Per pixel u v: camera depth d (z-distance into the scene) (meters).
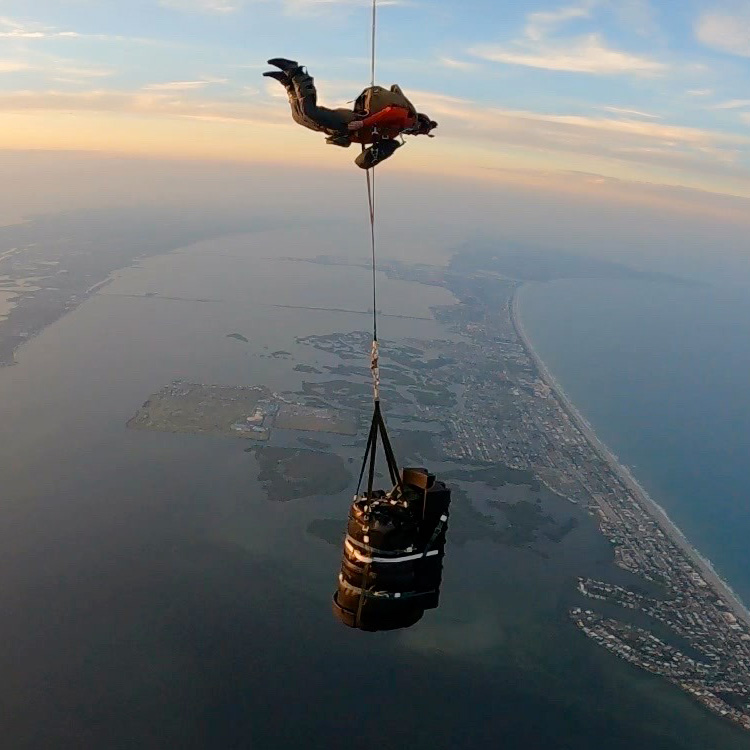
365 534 9.04
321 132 9.37
